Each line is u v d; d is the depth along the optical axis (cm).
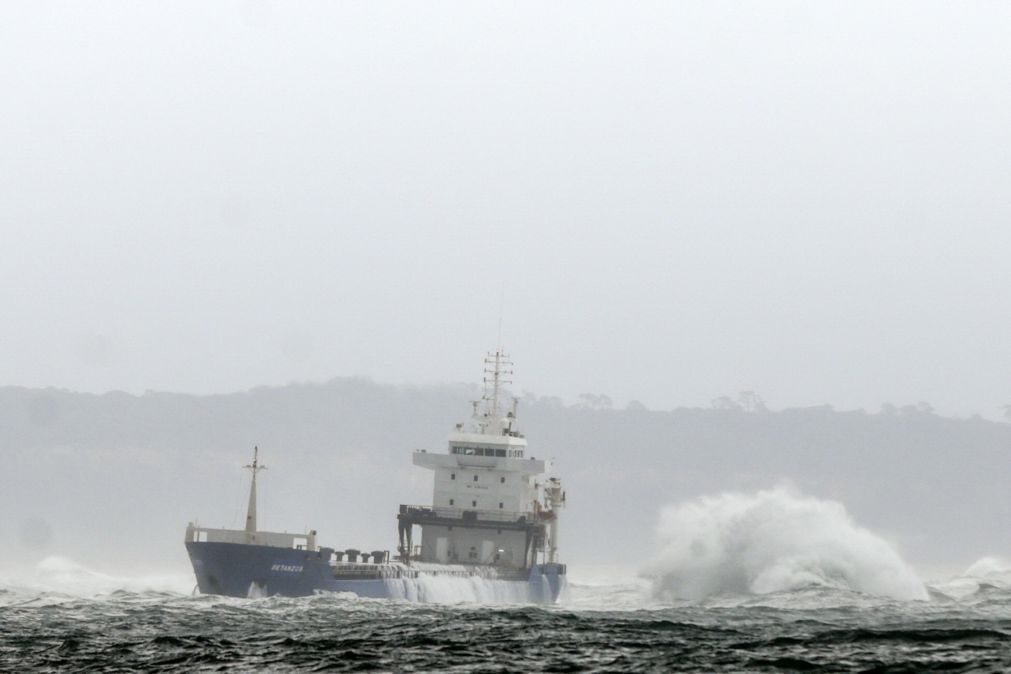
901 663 16625
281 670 16250
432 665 16662
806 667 16475
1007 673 15712
